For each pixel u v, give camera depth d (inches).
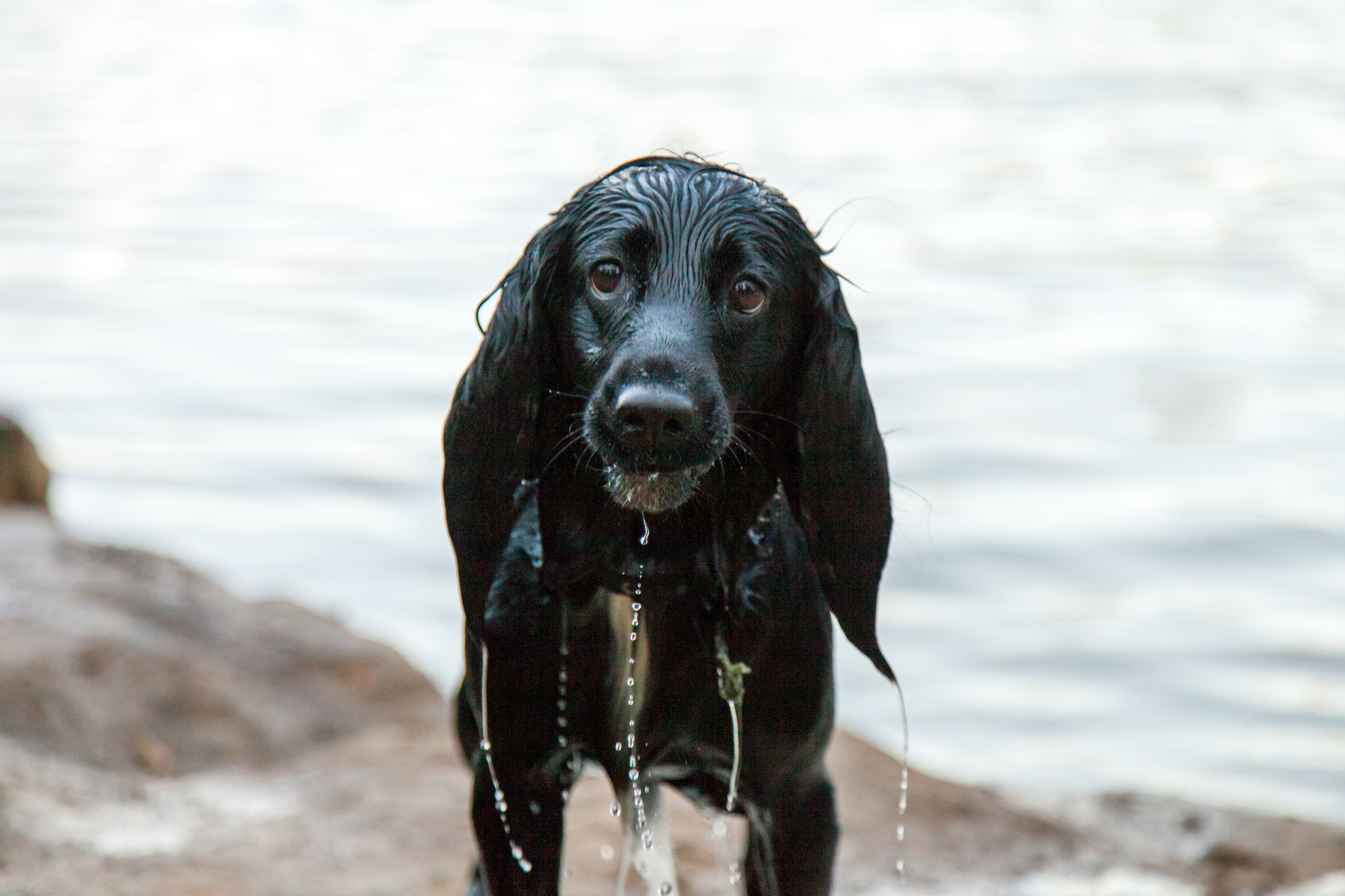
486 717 210.7
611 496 196.2
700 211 184.7
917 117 2485.2
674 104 2640.3
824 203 1652.3
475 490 198.4
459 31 4365.2
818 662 210.8
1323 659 573.6
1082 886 350.6
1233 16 4399.6
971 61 3400.6
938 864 353.7
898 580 649.0
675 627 207.6
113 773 375.6
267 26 4658.0
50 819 331.3
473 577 201.9
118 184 1839.3
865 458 194.2
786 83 3004.4
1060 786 478.0
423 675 447.5
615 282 185.0
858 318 1111.6
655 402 171.9
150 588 450.0
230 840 329.7
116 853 317.7
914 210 1637.6
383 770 373.1
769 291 186.7
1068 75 3107.8
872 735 518.6
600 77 3169.3
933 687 557.0
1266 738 519.5
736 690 207.6
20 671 389.1
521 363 193.0
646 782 218.7
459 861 324.2
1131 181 1856.5
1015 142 2199.8
